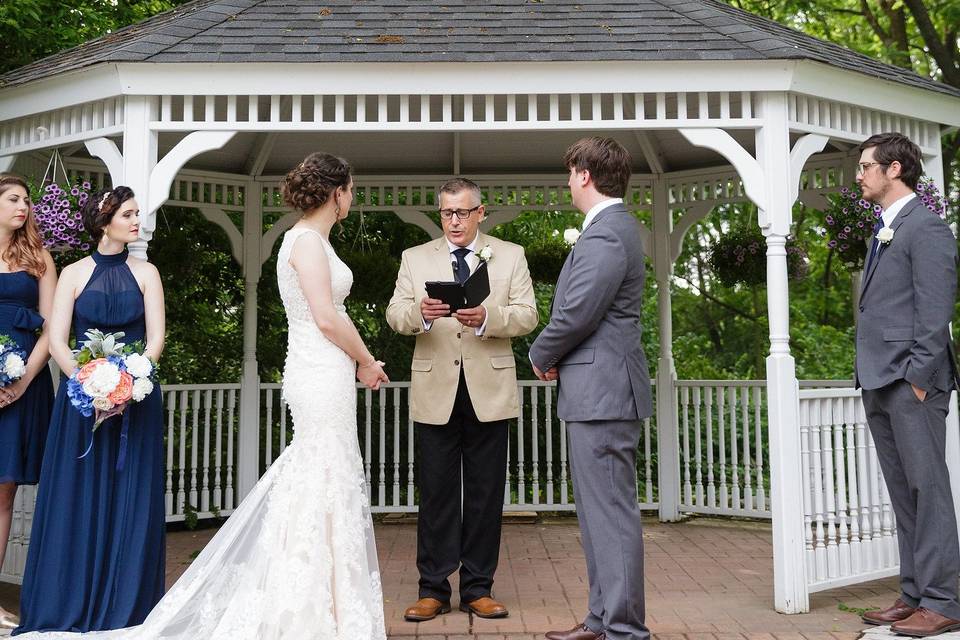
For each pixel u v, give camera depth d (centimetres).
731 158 430
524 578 490
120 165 429
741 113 442
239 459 666
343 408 331
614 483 322
